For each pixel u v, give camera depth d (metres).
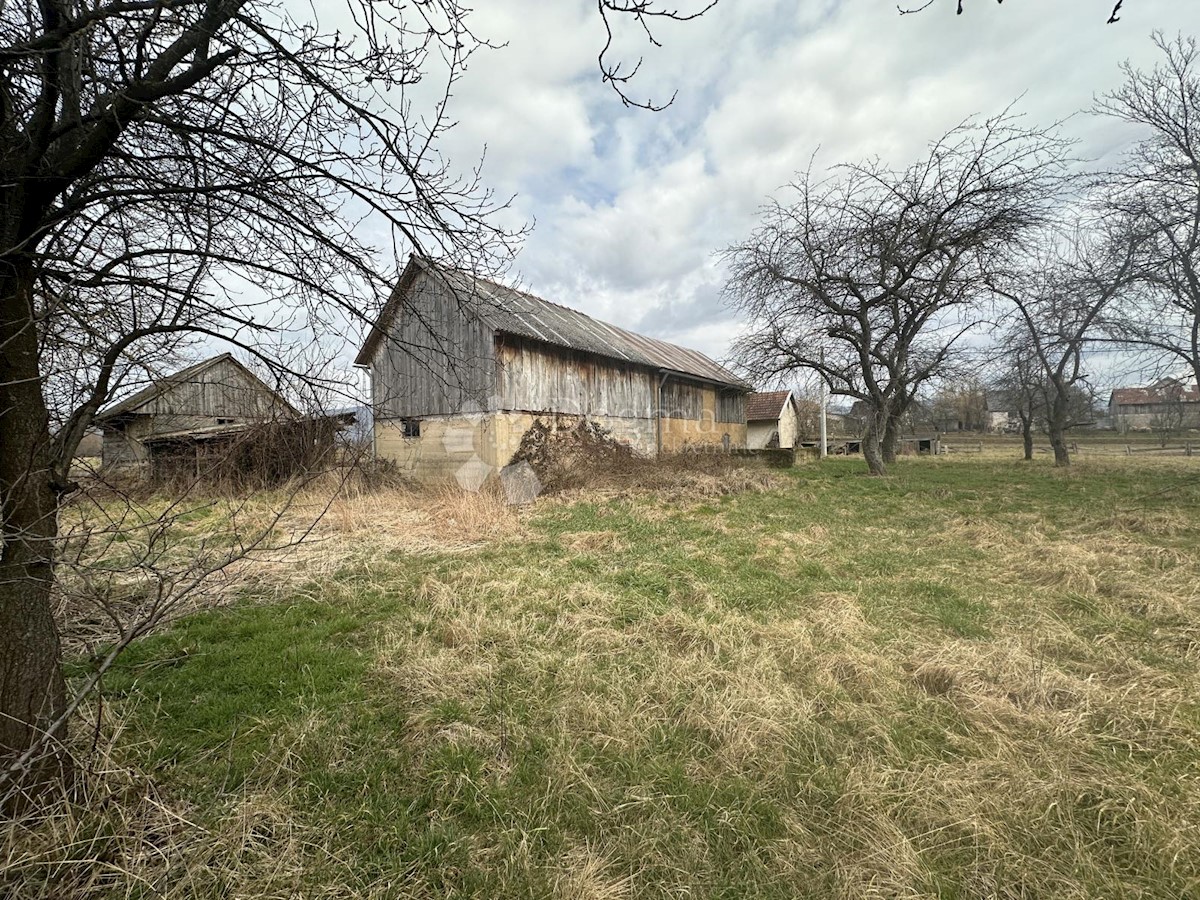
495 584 5.26
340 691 3.27
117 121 2.05
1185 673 3.34
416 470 13.47
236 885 1.90
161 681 3.40
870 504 10.50
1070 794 2.27
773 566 6.04
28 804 2.05
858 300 16.75
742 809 2.27
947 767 2.46
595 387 15.39
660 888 1.90
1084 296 13.84
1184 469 16.61
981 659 3.51
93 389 2.47
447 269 3.47
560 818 2.26
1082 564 5.54
